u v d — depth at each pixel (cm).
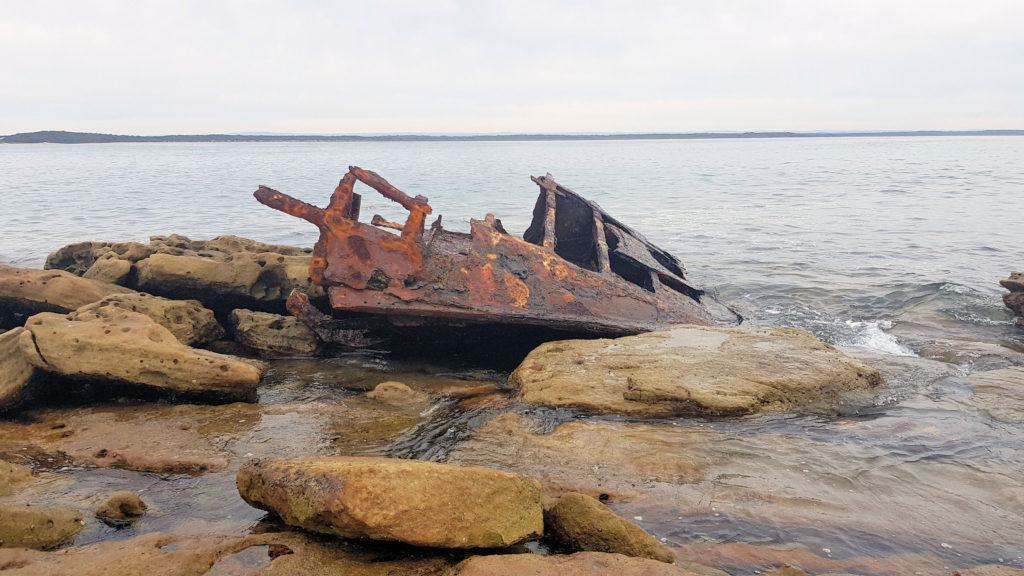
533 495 420
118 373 639
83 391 659
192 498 472
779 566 395
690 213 2505
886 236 1875
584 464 525
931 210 2473
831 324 1038
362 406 668
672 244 1812
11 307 855
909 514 452
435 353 876
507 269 830
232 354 853
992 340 917
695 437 573
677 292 1023
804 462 528
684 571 354
